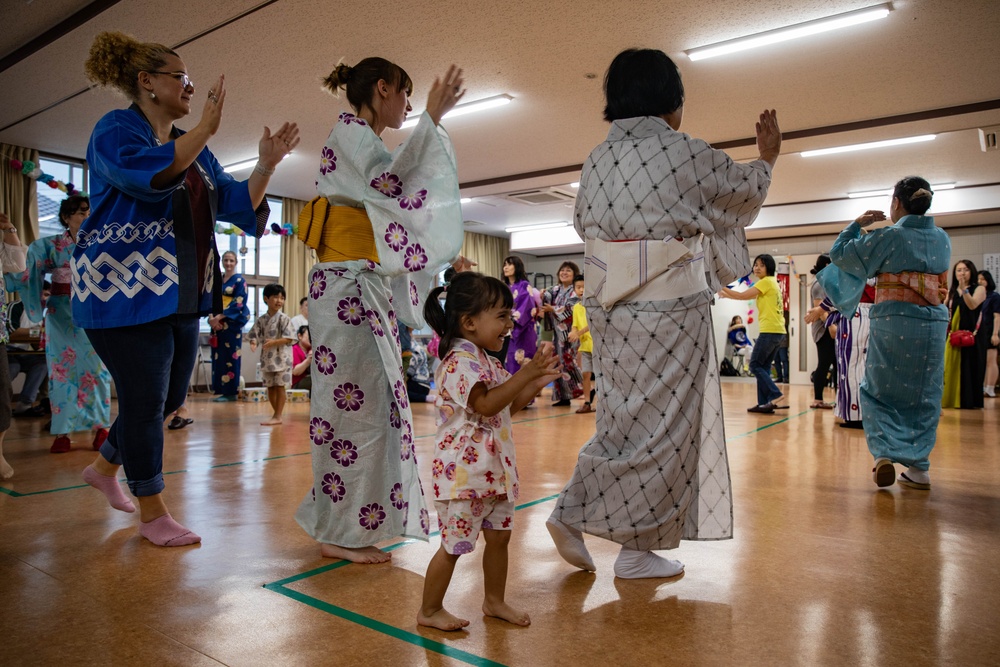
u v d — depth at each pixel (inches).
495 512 56.2
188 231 76.9
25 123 254.8
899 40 185.6
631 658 49.3
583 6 169.6
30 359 220.8
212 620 55.6
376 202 69.2
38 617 55.9
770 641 52.4
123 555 72.9
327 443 72.2
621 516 65.1
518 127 264.2
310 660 48.5
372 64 74.0
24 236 286.0
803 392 359.6
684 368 64.4
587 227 69.8
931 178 339.9
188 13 172.7
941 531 84.7
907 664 48.4
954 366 274.4
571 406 268.1
